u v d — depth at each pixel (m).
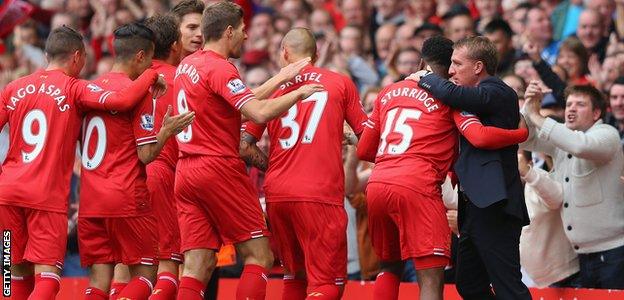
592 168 34.09
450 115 31.44
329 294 31.86
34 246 31.92
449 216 36.38
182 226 32.12
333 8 55.50
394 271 32.69
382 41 50.22
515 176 31.34
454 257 36.94
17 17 57.97
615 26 46.00
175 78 32.34
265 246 32.00
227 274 40.06
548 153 35.28
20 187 31.89
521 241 35.41
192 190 31.67
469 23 45.91
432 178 31.19
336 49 49.72
